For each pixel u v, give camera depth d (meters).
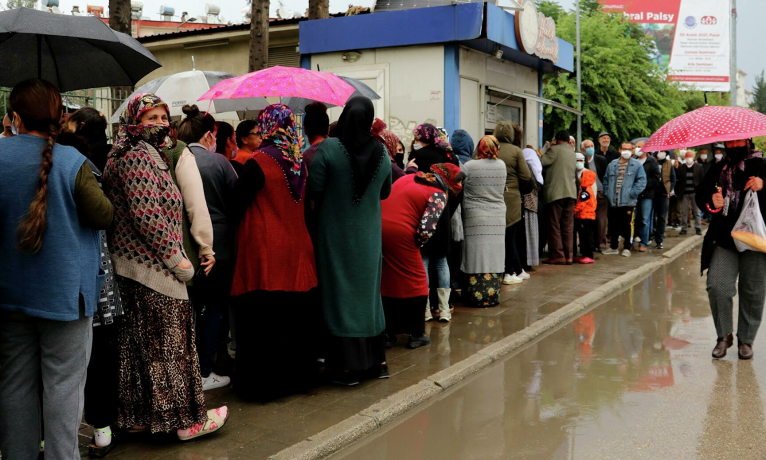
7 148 3.17
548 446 4.13
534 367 5.77
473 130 11.03
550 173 10.73
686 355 6.10
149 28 27.02
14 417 3.23
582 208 11.09
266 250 4.63
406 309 5.98
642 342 6.56
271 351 4.71
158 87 6.94
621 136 22.38
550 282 9.34
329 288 5.02
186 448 3.98
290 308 4.73
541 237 11.59
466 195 7.71
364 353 5.05
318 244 5.05
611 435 4.28
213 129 5.15
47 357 3.24
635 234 13.04
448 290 7.07
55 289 3.14
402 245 5.85
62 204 3.16
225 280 4.95
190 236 4.31
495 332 6.67
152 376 3.89
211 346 5.07
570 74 21.84
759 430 4.33
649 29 39.78
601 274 10.01
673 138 5.71
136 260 3.80
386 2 11.30
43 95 3.20
